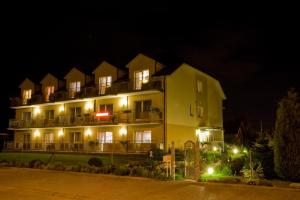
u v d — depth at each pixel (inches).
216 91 1704.0
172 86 1300.4
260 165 775.7
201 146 1187.3
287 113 724.7
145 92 1293.1
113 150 1326.3
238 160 848.9
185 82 1398.9
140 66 1346.0
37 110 1742.1
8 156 1595.7
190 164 742.5
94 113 1454.2
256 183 633.6
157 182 687.7
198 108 1486.2
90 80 1584.6
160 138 1251.2
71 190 625.3
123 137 1358.3
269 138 1000.9
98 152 1359.5
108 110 1435.8
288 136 717.3
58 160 1376.7
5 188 666.8
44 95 1702.8
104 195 571.8
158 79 1277.1
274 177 786.8
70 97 1584.6
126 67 1395.2
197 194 558.6
